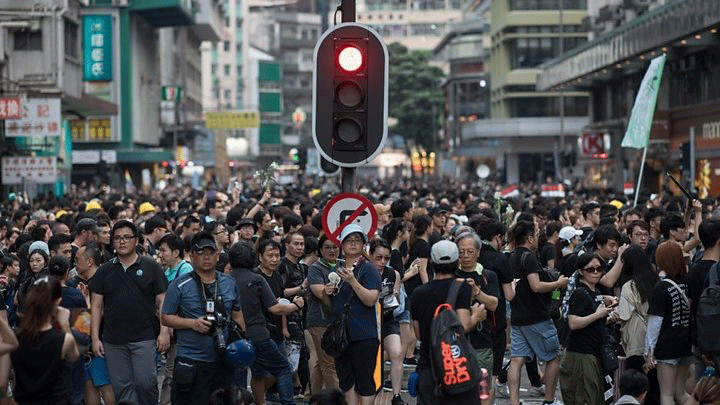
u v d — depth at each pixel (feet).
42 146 258.98
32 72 246.06
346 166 65.21
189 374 63.67
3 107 195.72
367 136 64.85
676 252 66.59
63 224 99.40
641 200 150.30
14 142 245.65
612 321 70.69
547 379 78.23
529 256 77.10
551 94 487.61
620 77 305.53
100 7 405.80
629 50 250.37
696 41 221.05
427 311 58.44
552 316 81.05
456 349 55.93
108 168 386.52
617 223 111.14
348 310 65.36
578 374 69.51
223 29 650.43
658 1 294.66
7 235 108.68
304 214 118.93
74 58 297.53
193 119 558.97
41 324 54.13
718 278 64.34
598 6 366.63
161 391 81.05
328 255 71.72
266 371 73.51
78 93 300.61
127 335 67.00
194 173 412.36
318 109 64.90
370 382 65.51
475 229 89.25
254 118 520.42
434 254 58.54
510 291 74.54
